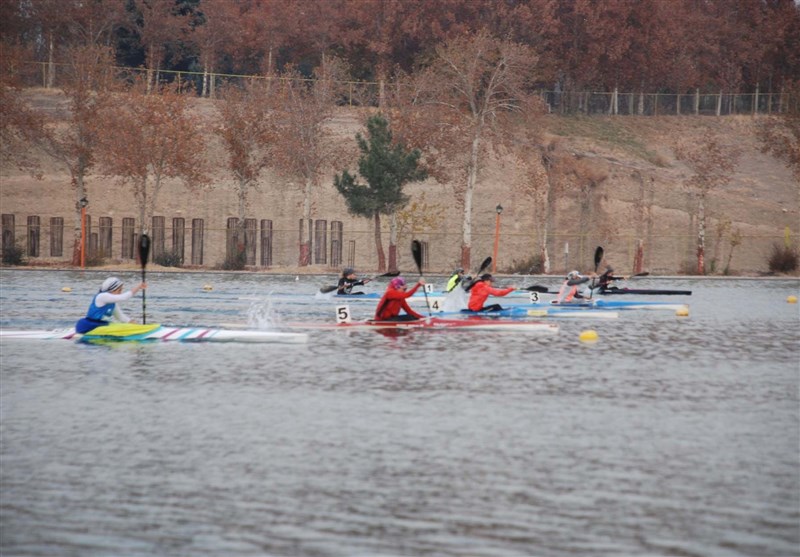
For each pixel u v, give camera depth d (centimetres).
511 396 7981
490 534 4834
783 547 4691
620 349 10744
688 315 14750
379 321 12562
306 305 15775
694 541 4759
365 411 7381
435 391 8169
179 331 11156
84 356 9919
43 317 13475
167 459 6072
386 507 5206
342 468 5888
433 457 6122
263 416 7212
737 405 7688
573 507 5209
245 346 10706
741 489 5519
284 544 4719
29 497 5369
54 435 6650
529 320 13550
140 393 8031
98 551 4647
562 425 6969
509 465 5950
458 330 12175
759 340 11719
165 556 4584
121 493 5431
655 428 6894
